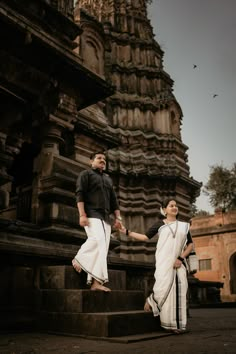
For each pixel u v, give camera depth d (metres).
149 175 18.27
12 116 6.76
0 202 6.39
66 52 7.66
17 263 5.47
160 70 22.34
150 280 11.81
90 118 13.41
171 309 4.45
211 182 37.06
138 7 24.45
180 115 22.22
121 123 19.67
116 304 4.72
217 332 4.70
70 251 6.22
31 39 6.78
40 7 8.45
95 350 3.27
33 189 7.94
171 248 4.65
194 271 4.73
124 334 4.07
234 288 26.25
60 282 4.80
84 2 25.19
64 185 7.78
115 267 6.98
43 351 3.24
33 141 8.23
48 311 4.71
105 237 4.74
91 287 4.64
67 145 10.45
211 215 28.12
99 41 17.08
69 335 4.22
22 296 5.36
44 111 8.05
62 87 8.24
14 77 7.31
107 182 5.12
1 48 6.91
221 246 27.00
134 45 22.70
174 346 3.48
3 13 6.37
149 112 20.56
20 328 4.72
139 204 17.86
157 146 19.95
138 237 4.98
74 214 7.71
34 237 7.07
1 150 6.62
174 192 18.89
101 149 11.57
